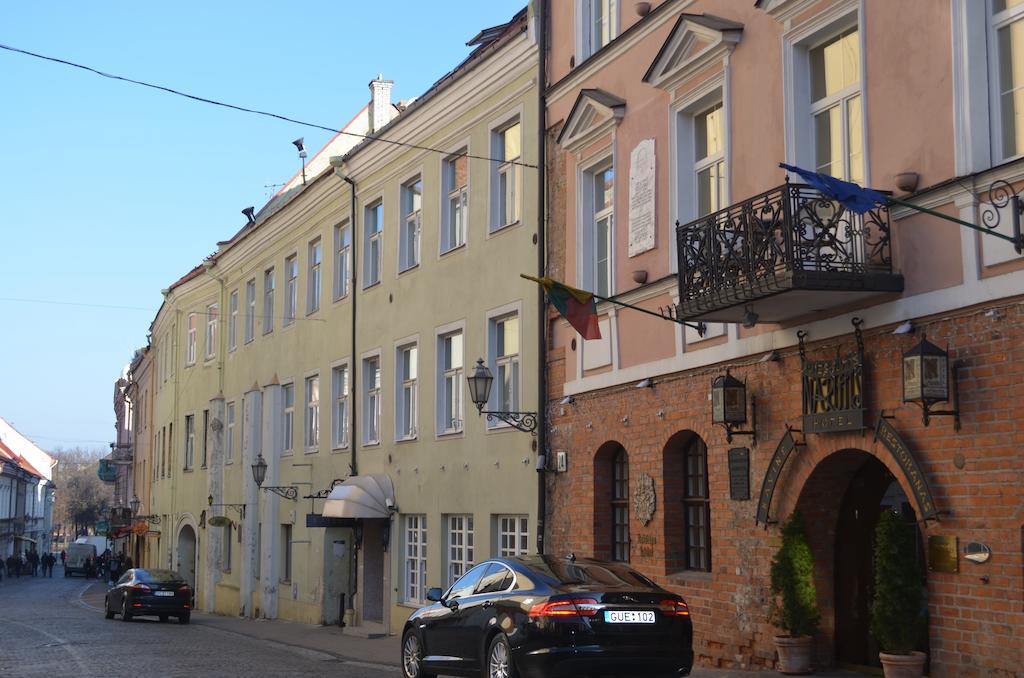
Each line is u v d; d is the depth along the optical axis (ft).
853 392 41.24
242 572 119.34
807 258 39.01
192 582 151.84
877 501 44.42
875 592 40.91
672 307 52.95
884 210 40.14
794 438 44.62
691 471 53.67
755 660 46.91
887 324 40.01
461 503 74.79
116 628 95.66
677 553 53.62
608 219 61.31
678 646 39.17
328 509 86.94
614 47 59.41
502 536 70.59
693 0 52.95
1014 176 35.17
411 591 82.89
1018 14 36.52
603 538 59.77
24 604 160.76
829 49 44.88
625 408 57.26
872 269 39.68
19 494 358.43
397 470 84.99
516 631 39.73
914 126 39.32
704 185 53.06
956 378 37.01
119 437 270.26
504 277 70.95
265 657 67.21
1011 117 36.63
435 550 78.07
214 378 138.92
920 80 39.19
